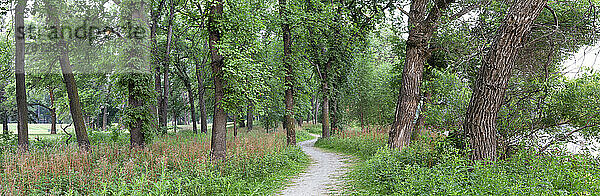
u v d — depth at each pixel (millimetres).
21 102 15930
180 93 34594
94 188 7719
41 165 8969
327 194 8617
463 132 9281
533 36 11023
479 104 8422
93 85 20797
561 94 9406
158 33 22297
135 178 7844
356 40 21641
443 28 12953
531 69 10953
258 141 15688
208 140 16547
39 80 19750
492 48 8391
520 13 8086
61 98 21594
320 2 19594
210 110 34469
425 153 9711
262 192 9055
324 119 25688
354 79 29141
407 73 13734
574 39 9820
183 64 27719
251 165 10891
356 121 34812
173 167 10172
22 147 13922
